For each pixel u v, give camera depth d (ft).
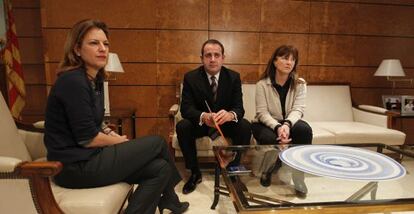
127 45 9.11
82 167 3.86
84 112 3.82
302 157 4.68
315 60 9.81
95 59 4.18
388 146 5.99
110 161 3.98
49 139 3.94
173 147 6.97
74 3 8.70
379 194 3.98
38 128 5.30
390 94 10.36
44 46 8.84
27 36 9.14
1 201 3.21
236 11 9.23
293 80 7.19
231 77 7.09
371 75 10.17
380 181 3.81
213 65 6.75
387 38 10.00
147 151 4.29
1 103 4.66
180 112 7.46
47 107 3.93
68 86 3.78
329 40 9.75
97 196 3.57
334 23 9.68
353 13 9.70
